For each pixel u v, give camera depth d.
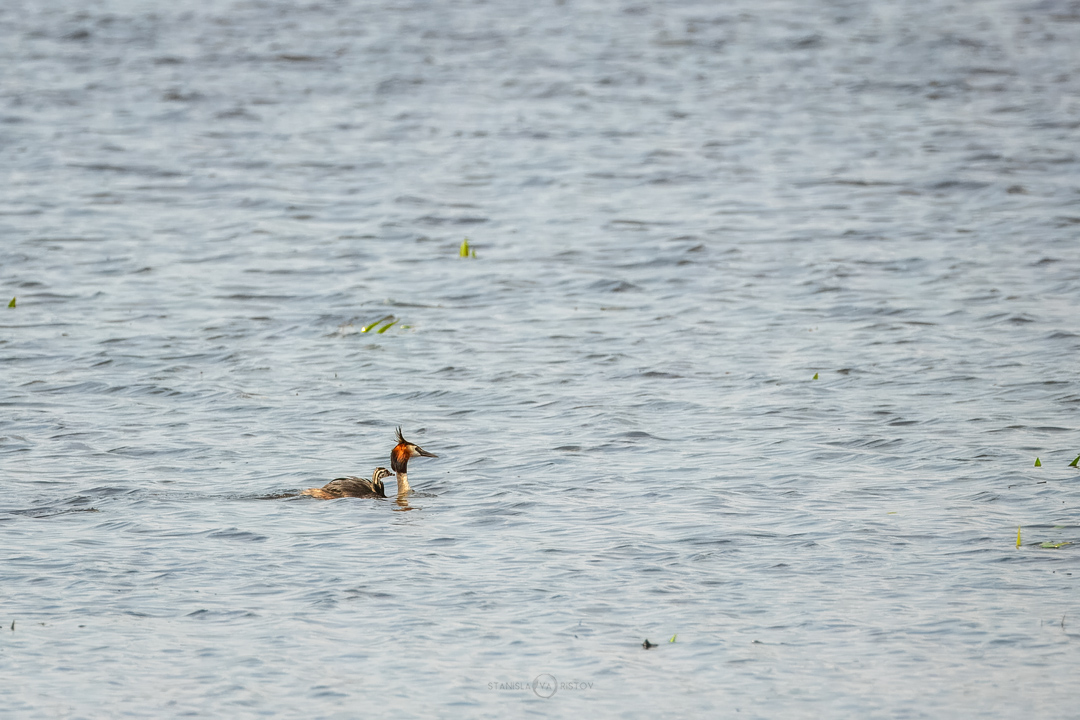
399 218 53.78
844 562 21.11
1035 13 97.31
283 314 40.72
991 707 16.41
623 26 95.81
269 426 29.83
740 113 72.81
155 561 21.20
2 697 16.64
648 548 21.80
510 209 55.34
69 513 23.61
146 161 62.41
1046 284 42.47
